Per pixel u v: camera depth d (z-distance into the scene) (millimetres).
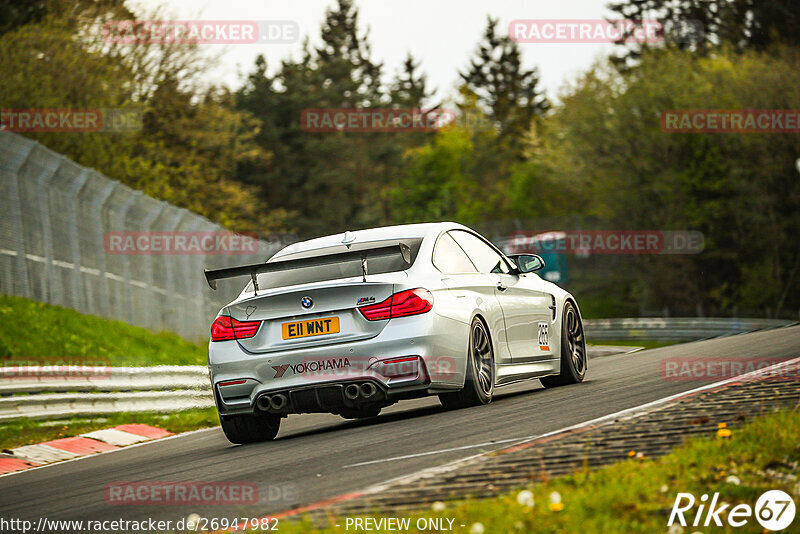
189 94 84375
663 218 101312
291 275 18250
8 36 69875
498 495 9773
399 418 18484
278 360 17234
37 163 43250
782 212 97062
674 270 101125
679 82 100125
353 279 17328
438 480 10945
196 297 54094
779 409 12969
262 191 152875
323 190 156500
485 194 168125
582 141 105875
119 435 24312
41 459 21109
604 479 9812
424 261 17875
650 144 100438
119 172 70500
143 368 30359
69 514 12406
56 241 44031
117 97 74875
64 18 75625
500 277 19812
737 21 135125
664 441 11797
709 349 27625
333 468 13047
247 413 17625
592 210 109938
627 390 18219
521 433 13961
